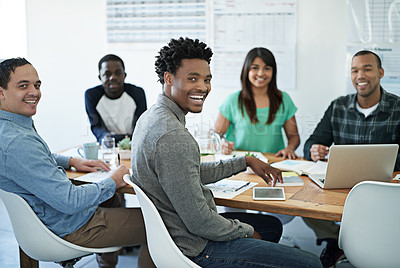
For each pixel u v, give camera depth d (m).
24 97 1.79
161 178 1.54
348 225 1.61
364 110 2.73
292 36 3.63
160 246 1.59
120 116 3.29
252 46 3.73
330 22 3.54
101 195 1.87
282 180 2.00
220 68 3.84
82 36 4.12
